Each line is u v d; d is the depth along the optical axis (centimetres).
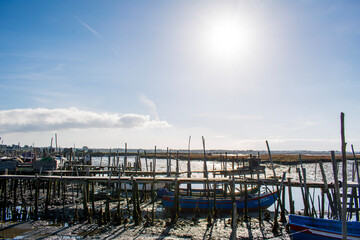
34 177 2952
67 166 5078
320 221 2162
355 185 2456
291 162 10188
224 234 2316
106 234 2295
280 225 2570
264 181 2861
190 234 2312
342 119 1395
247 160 4697
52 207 3250
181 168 8581
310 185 2806
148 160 13038
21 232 2334
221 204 3061
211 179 3064
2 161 3797
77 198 3806
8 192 4184
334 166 1549
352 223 2033
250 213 3123
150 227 2498
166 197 3139
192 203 3097
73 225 2544
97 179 2948
